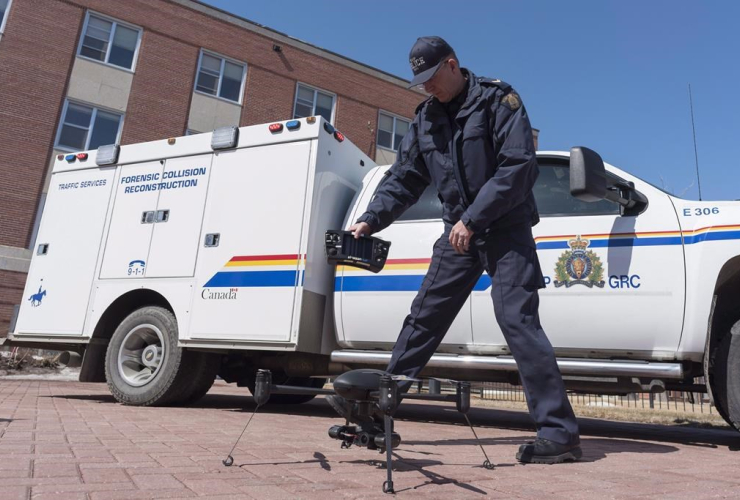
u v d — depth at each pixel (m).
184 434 3.11
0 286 14.92
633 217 3.80
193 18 19.28
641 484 2.06
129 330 5.19
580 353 3.89
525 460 2.46
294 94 20.56
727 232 3.48
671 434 4.53
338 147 5.11
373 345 4.55
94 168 5.94
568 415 2.51
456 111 2.64
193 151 5.37
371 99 21.89
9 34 16.33
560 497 1.80
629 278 3.70
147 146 5.67
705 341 3.47
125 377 5.12
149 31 18.50
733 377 3.29
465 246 2.38
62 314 5.59
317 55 21.17
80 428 3.18
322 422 4.27
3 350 12.63
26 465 2.02
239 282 4.78
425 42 2.49
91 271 5.57
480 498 1.75
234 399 6.80
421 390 2.60
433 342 2.65
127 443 2.67
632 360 3.74
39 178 16.14
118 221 5.59
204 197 5.18
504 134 2.44
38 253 5.93
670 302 3.57
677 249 3.61
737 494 1.96
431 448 2.88
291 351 4.72
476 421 5.09
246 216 4.91
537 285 2.57
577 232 3.92
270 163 4.95
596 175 2.80
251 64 19.97
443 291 2.64
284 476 2.00
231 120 19.34
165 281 5.14
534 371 2.49
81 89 17.16
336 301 4.64
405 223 4.50
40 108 16.45
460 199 2.60
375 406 2.24
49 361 12.77
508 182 2.35
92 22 17.77
